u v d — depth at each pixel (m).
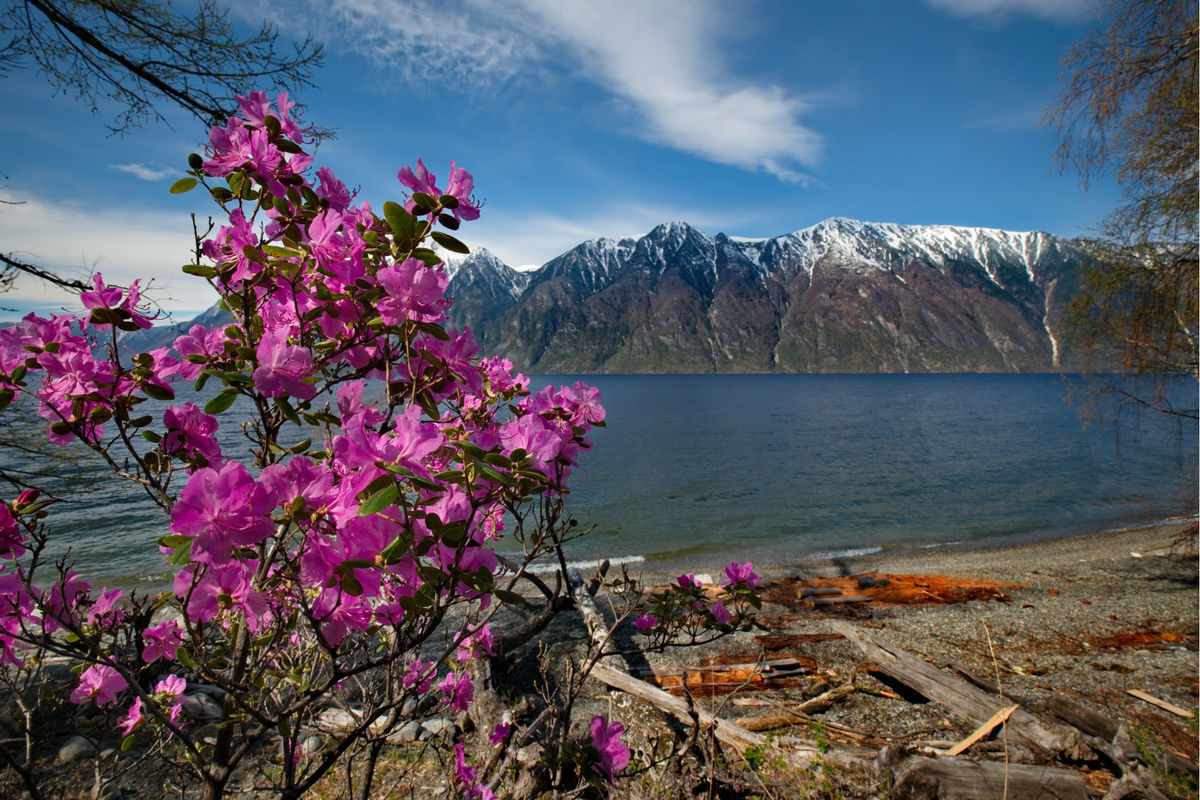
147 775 4.03
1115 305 9.83
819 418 60.91
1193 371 9.27
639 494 23.72
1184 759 4.11
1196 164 8.57
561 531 2.22
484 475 1.17
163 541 1.00
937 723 5.62
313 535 1.11
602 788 2.73
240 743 1.53
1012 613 9.34
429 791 3.98
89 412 1.35
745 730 4.84
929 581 11.50
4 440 4.41
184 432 1.42
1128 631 8.41
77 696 2.55
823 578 12.25
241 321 1.42
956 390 125.00
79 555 14.23
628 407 77.50
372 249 1.44
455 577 1.24
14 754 3.96
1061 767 4.02
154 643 2.06
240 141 1.38
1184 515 19.34
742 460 32.62
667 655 7.40
